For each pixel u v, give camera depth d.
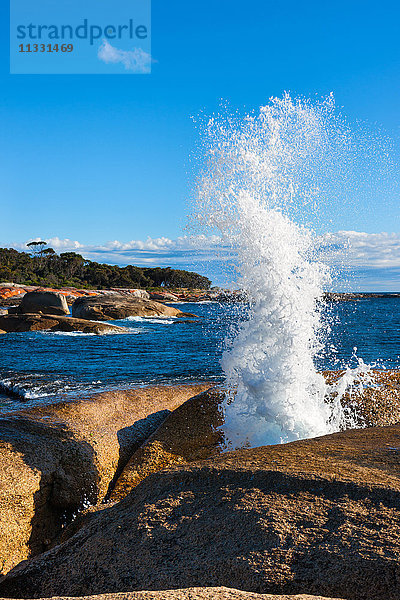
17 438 5.79
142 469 5.92
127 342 24.20
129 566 3.10
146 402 8.42
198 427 6.89
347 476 3.41
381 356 18.59
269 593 2.59
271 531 2.96
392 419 6.94
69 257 109.00
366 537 2.76
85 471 5.61
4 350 20.58
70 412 7.20
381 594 2.44
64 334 27.92
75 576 3.21
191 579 2.83
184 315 43.72
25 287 66.06
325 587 2.55
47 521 5.25
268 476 3.55
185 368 15.91
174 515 3.42
